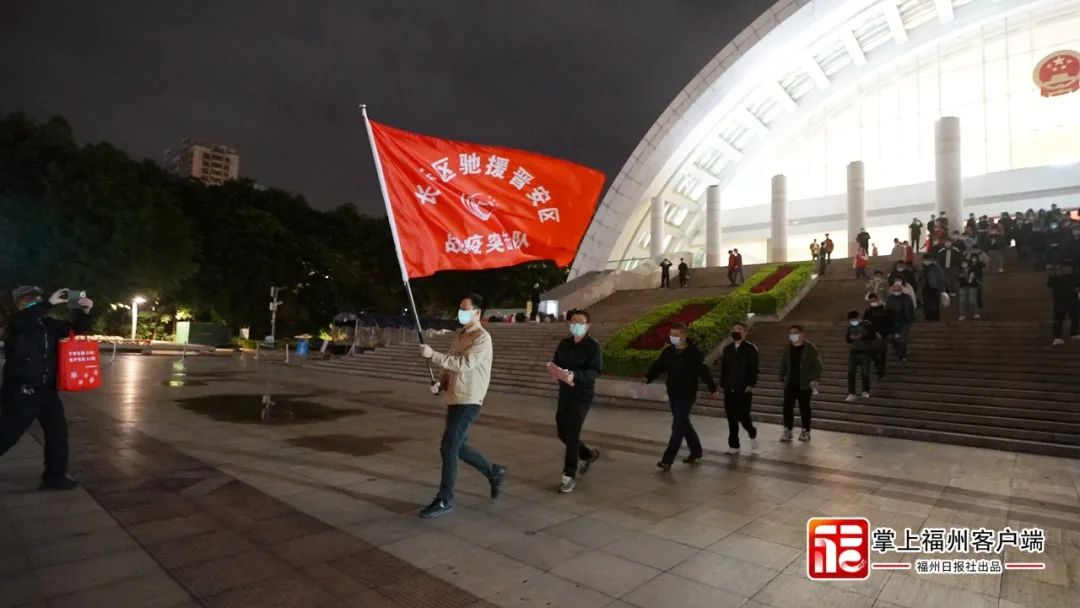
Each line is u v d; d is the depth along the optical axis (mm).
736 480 6117
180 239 35438
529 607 3234
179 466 6184
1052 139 29500
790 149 39094
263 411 10352
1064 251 11234
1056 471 6707
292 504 4977
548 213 4898
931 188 31469
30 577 3477
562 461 6891
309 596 3312
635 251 43094
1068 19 29656
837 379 11422
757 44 33938
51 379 5145
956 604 3416
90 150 31906
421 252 4656
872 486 5938
